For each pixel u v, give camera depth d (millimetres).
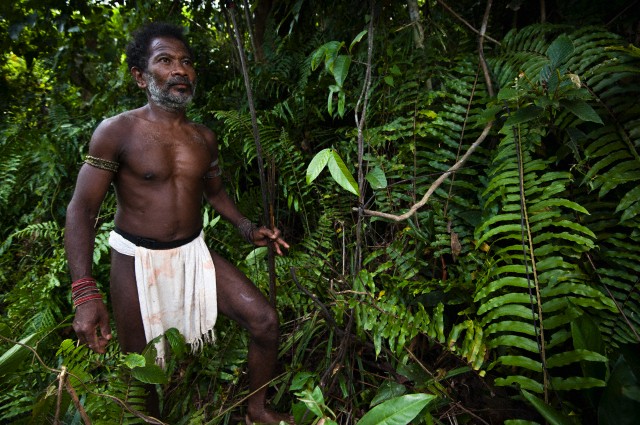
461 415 1575
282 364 2031
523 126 1652
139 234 1587
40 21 3732
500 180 1597
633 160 1434
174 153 1588
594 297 1462
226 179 2672
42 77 4922
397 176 1941
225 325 2119
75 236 1473
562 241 1572
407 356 1606
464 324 1495
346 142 2258
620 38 1648
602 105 1526
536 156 1781
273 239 1763
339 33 2654
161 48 1513
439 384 1533
